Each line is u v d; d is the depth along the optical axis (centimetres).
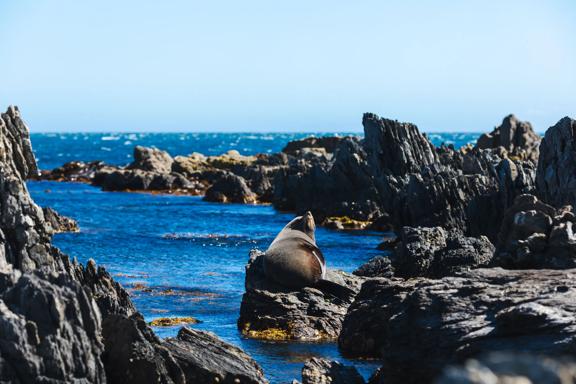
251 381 1524
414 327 1517
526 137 8494
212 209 6500
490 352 1367
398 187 5131
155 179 8588
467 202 4441
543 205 1825
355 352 2011
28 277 1366
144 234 4675
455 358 1415
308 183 6084
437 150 6450
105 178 8994
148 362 1412
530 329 1372
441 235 2772
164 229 4962
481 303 1493
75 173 10556
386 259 2767
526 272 1573
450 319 1483
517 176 3847
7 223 1592
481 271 1602
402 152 5559
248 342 2177
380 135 5597
